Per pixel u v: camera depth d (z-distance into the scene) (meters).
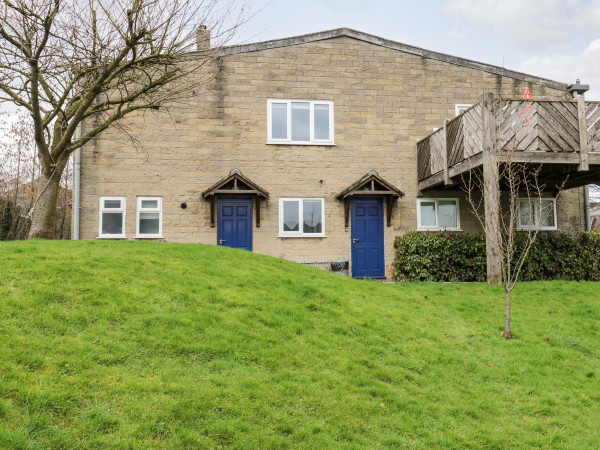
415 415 4.94
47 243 9.12
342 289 9.17
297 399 4.84
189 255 9.30
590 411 5.46
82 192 13.42
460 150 11.94
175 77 11.41
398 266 13.94
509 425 5.02
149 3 10.20
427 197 14.70
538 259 13.02
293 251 14.07
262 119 14.27
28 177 24.00
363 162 14.59
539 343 7.52
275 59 14.48
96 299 6.17
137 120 13.76
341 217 14.36
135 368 4.87
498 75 15.42
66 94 10.83
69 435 3.73
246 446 3.99
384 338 6.97
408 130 14.87
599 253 13.59
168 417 4.15
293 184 14.23
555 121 11.09
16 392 4.03
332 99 14.64
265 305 7.26
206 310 6.57
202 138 13.97
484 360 6.75
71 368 4.57
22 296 5.81
